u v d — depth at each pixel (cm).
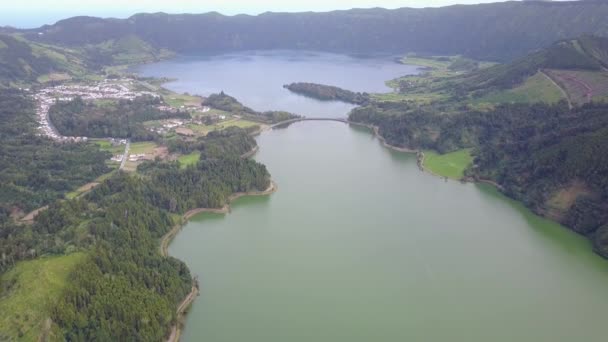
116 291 17662
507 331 17988
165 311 17538
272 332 17788
